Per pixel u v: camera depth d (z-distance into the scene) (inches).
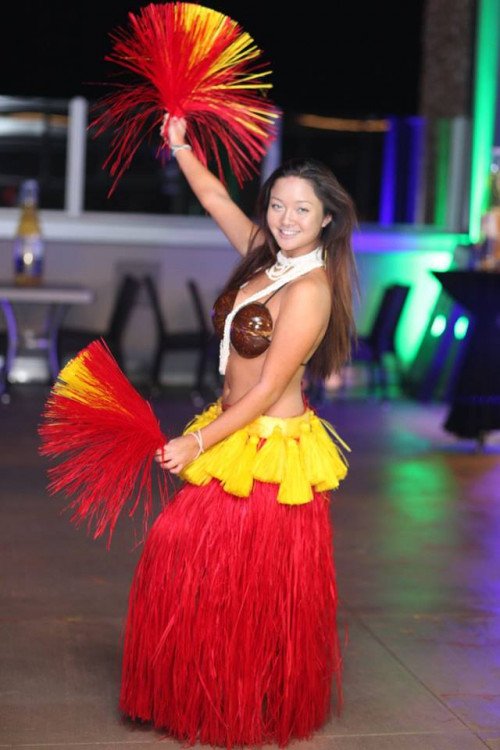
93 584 198.2
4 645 168.1
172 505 136.3
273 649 134.9
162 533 135.3
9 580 199.0
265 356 136.7
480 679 162.9
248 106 149.6
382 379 413.1
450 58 437.4
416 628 183.6
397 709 150.8
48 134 437.7
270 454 134.3
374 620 186.7
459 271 330.3
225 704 134.3
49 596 191.3
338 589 202.1
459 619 189.0
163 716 136.9
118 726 141.3
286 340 133.5
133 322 426.9
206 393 409.1
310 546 136.6
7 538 224.5
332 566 141.7
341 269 138.6
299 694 137.6
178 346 402.9
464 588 205.9
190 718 135.3
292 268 137.3
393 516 255.4
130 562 211.9
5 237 417.4
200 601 132.7
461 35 436.1
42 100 433.7
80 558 213.2
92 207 437.4
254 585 132.7
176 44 146.4
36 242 380.8
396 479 292.4
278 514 134.3
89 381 130.6
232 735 134.6
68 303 384.5
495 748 140.6
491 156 425.1
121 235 425.1
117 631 175.6
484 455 327.6
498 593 204.2
